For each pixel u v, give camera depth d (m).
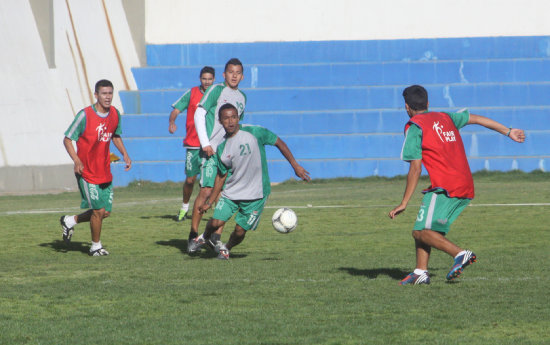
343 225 40.38
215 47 95.00
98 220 30.52
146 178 79.38
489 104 88.25
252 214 27.97
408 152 21.30
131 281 23.61
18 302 20.39
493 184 68.56
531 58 92.81
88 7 84.19
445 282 22.58
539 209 45.94
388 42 94.81
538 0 94.62
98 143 29.75
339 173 80.44
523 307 18.91
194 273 25.05
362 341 15.83
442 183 21.16
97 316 18.55
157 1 95.38
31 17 72.75
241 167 27.36
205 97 30.86
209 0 95.50
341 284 22.58
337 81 91.69
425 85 89.06
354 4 95.62
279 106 88.69
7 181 66.56
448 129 21.52
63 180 73.44
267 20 95.62
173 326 17.34
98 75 83.56
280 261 27.91
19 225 42.69
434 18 95.38
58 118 74.25
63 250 32.59
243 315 18.44
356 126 85.69
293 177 79.44
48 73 74.31
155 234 37.97
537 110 84.75
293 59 95.06
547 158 79.62
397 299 20.11
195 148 42.59
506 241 32.94
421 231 21.59
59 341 16.08
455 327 16.97
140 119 84.25
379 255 29.45
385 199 55.44
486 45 94.44
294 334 16.45
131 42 92.56
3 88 67.50
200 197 30.89
